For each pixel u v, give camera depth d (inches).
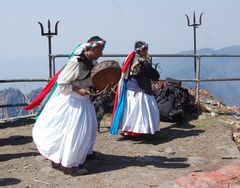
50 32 366.9
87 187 217.9
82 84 233.5
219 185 213.2
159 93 366.0
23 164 253.3
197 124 353.1
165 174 235.8
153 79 306.5
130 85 302.8
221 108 410.9
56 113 233.0
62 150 231.1
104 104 339.3
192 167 249.4
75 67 227.3
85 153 234.7
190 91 449.4
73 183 223.3
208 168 248.4
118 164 254.2
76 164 232.4
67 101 232.2
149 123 302.7
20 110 370.0
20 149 286.8
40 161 258.8
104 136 320.5
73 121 229.5
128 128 304.2
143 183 222.1
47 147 233.0
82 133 230.4
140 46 301.1
